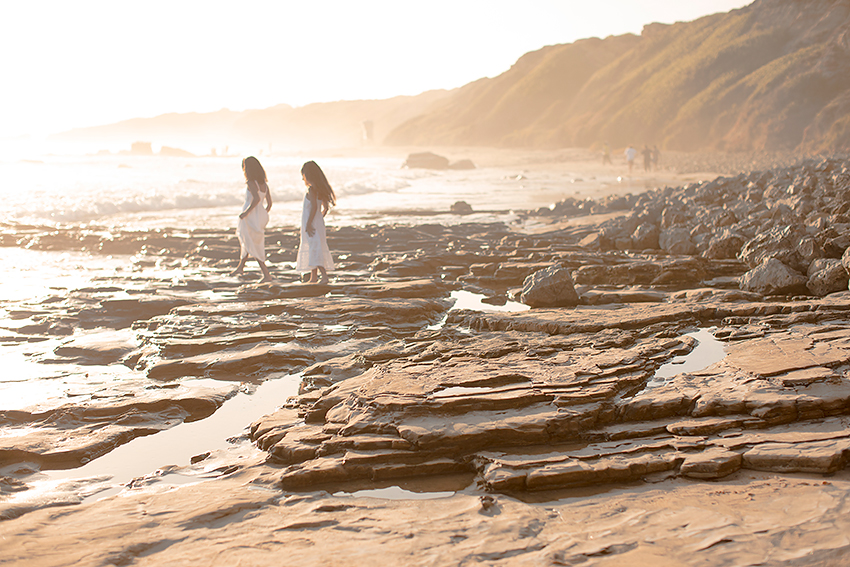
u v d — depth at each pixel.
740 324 6.34
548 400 4.32
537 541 2.80
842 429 3.70
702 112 86.50
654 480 3.45
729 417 3.96
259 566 2.64
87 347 6.43
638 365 4.96
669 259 9.65
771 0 98.19
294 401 4.86
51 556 2.78
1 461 4.02
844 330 5.48
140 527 3.06
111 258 12.20
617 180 38.34
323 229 9.19
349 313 7.47
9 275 10.28
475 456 3.75
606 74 141.00
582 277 9.20
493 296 8.85
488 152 129.12
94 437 4.30
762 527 2.79
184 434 4.48
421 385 4.53
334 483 3.60
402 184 37.72
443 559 2.66
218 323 7.11
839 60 72.31
